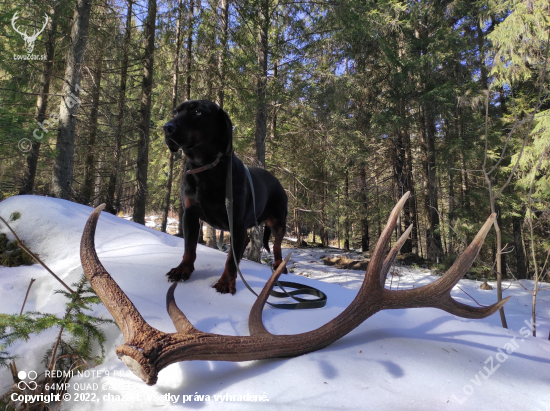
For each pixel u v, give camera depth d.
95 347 1.59
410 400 1.21
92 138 9.63
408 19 12.33
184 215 2.44
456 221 10.71
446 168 11.45
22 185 7.79
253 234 6.77
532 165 8.20
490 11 11.38
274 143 10.16
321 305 2.29
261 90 7.55
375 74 11.98
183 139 2.00
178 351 1.10
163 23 9.66
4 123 5.37
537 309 4.67
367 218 12.58
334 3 7.42
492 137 10.75
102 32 8.51
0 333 1.35
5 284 2.33
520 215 10.99
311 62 9.16
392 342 1.69
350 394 1.21
